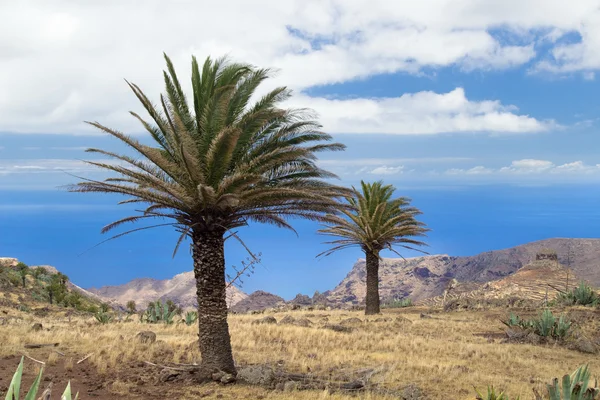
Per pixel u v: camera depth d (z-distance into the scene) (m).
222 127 13.52
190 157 12.34
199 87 14.28
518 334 24.83
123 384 12.08
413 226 34.84
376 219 35.97
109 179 13.36
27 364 14.15
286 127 14.42
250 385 12.80
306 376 13.77
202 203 13.15
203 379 13.13
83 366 14.38
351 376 14.27
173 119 13.47
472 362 17.70
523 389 13.40
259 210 14.27
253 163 13.59
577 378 8.34
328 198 13.39
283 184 14.58
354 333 23.92
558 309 35.22
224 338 13.58
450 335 25.72
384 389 12.82
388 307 51.31
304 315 38.06
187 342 18.98
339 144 14.51
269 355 17.41
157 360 15.51
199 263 13.71
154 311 29.83
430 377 14.66
